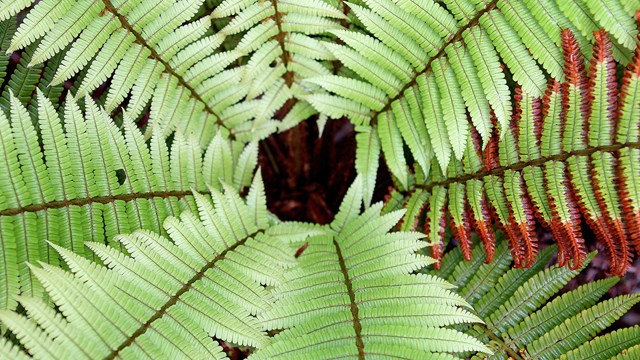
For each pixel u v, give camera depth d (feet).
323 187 4.99
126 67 4.25
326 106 4.44
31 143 4.02
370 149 4.48
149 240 4.08
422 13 4.19
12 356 3.75
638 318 4.40
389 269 4.15
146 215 4.23
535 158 4.18
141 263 4.03
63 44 4.13
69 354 3.80
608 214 4.08
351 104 4.45
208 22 4.28
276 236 4.39
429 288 4.06
